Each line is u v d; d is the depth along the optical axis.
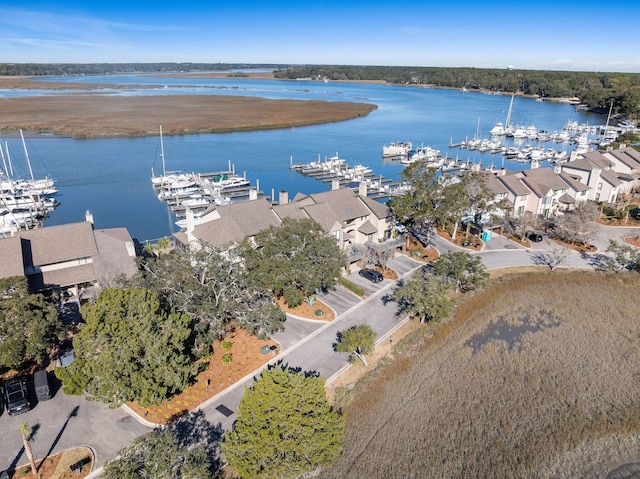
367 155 165.00
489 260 70.44
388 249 64.69
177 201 105.69
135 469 26.30
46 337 40.47
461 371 44.75
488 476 33.19
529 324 53.72
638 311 56.19
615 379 43.91
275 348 47.03
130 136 184.75
